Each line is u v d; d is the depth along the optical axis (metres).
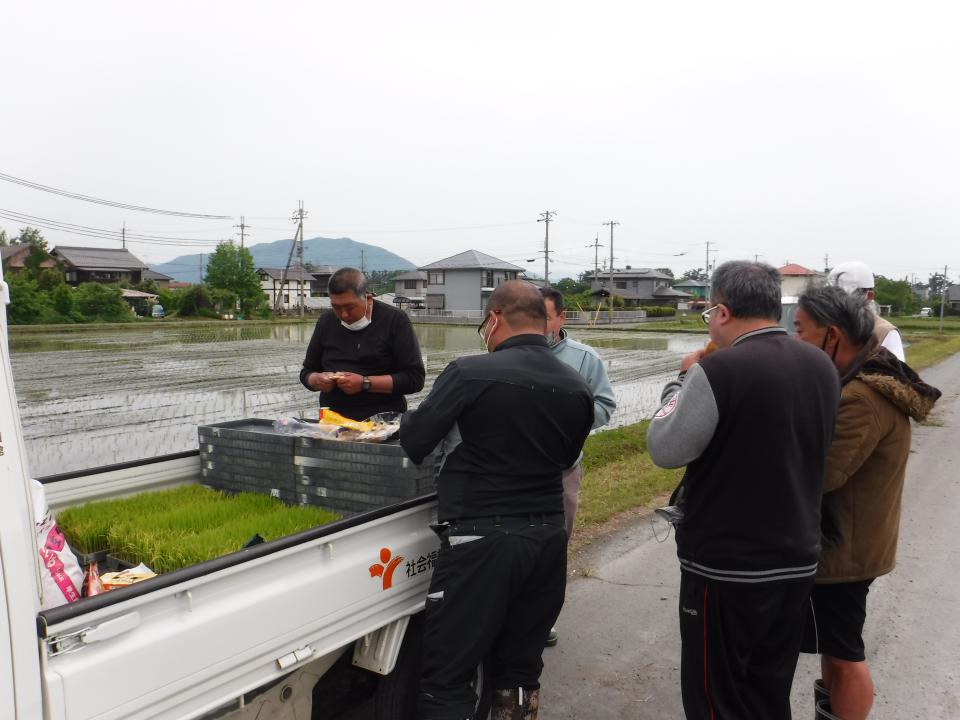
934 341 37.91
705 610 2.51
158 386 16.23
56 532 2.29
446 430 2.56
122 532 2.87
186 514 3.07
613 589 4.89
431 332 45.50
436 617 2.58
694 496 2.52
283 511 3.09
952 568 5.30
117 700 1.80
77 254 73.69
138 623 1.86
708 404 2.36
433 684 2.54
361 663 2.77
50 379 17.62
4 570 1.61
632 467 8.20
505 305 2.81
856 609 2.83
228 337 37.19
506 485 2.58
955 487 7.71
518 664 2.80
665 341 37.69
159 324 50.91
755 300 2.51
